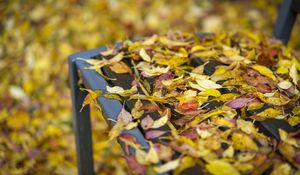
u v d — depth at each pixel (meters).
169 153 1.02
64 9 2.51
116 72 1.27
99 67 1.28
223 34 1.48
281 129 1.08
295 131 1.08
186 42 1.42
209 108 1.15
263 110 1.14
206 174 1.00
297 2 1.51
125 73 1.27
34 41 2.31
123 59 1.34
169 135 1.07
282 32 1.59
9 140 1.85
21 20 2.46
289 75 1.24
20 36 2.36
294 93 1.19
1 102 1.99
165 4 2.66
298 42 2.40
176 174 1.00
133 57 1.33
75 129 1.47
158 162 1.01
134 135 1.08
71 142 1.84
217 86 1.20
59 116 1.94
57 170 1.74
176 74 1.26
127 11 2.55
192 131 1.08
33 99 2.01
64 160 1.78
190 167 1.01
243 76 1.25
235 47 1.42
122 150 1.07
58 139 1.85
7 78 2.11
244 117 1.12
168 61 1.30
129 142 1.06
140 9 2.59
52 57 2.21
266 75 1.25
